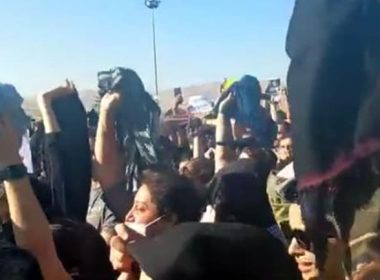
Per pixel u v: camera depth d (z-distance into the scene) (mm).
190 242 1802
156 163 3451
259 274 1776
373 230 1549
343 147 1523
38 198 2670
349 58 1520
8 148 2184
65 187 3307
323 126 1534
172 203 2719
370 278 1579
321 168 1542
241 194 2734
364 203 1534
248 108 3873
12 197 2191
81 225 2633
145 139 3562
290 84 1598
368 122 1499
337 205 1559
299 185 1593
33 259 1986
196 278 1768
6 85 2340
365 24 1511
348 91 1515
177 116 6066
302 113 1556
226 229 1843
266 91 4246
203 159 4113
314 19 1554
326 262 1659
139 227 2709
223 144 3836
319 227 1604
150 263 1827
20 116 2465
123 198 3410
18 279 1919
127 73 3541
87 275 2518
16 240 2209
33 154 3557
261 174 3203
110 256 2633
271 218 2756
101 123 3523
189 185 2834
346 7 1527
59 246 2508
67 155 3354
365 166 1513
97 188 3549
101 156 3480
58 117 3418
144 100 3596
